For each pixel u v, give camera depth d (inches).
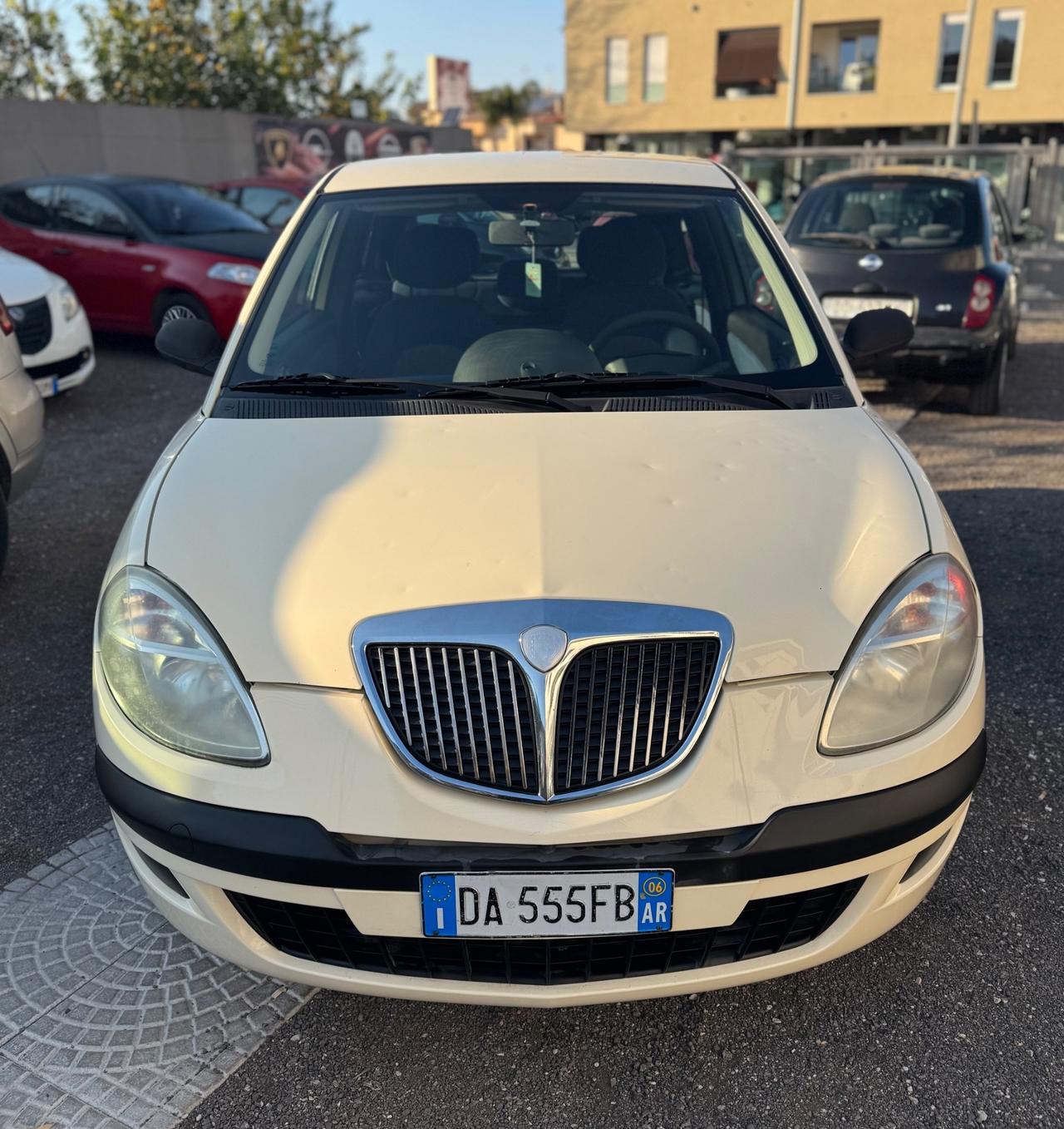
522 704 72.7
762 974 76.0
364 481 87.6
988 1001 86.8
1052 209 856.3
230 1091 78.9
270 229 397.1
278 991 88.7
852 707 75.3
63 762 124.0
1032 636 153.3
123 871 104.0
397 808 71.5
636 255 119.6
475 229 120.4
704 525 82.0
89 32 967.6
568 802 71.9
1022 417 289.1
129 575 82.4
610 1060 81.7
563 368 109.5
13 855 106.5
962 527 199.3
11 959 92.0
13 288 267.7
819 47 1248.8
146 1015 86.0
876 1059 81.3
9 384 165.6
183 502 87.4
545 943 73.2
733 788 72.2
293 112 1059.3
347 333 114.4
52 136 644.7
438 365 110.3
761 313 115.4
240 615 77.1
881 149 793.6
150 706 77.5
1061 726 129.0
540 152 135.1
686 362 110.8
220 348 124.9
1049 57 1154.0
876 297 273.4
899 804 74.9
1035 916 96.8
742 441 94.5
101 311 368.8
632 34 1317.7
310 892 72.4
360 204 124.2
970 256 270.8
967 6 1170.0
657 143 1355.8
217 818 73.4
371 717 73.4
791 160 833.5
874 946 93.2
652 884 70.6
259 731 74.1
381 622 74.5
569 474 87.9
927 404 305.3
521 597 75.2
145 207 368.5
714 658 74.2
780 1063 81.1
